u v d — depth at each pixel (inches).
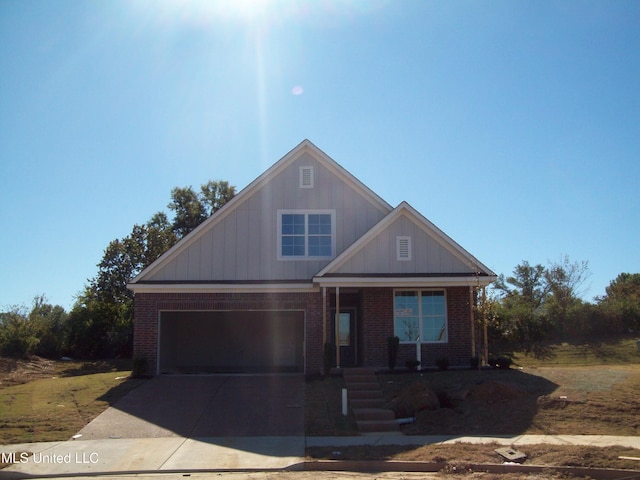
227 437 570.3
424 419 619.2
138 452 517.7
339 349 908.0
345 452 506.6
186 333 1027.9
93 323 1312.7
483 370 799.1
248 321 1036.5
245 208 920.9
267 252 912.3
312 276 908.0
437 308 887.1
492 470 446.9
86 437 570.3
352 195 934.4
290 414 651.5
